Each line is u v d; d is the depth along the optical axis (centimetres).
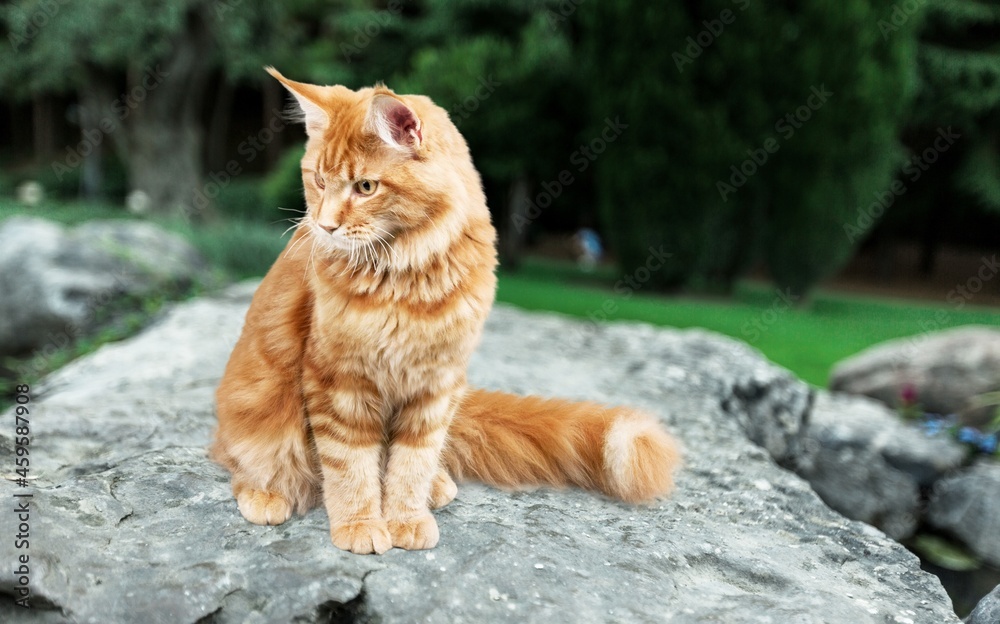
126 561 214
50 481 262
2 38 1555
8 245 699
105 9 1271
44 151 2322
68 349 634
